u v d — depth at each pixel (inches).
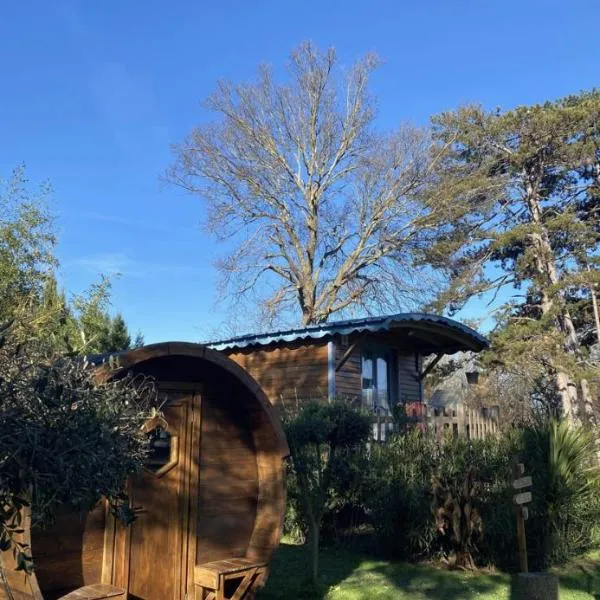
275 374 590.6
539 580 242.4
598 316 969.5
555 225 971.9
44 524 168.9
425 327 575.8
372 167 1107.3
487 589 312.7
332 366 552.4
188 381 257.8
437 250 1053.2
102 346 566.3
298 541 414.0
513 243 1031.0
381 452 398.6
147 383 231.9
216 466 263.4
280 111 1114.1
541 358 907.4
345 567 353.4
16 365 135.8
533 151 1023.0
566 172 1061.8
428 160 1097.4
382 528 375.2
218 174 1114.7
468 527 355.3
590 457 395.9
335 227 1125.1
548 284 983.6
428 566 357.4
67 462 128.0
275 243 1137.4
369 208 1115.3
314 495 331.3
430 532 361.1
